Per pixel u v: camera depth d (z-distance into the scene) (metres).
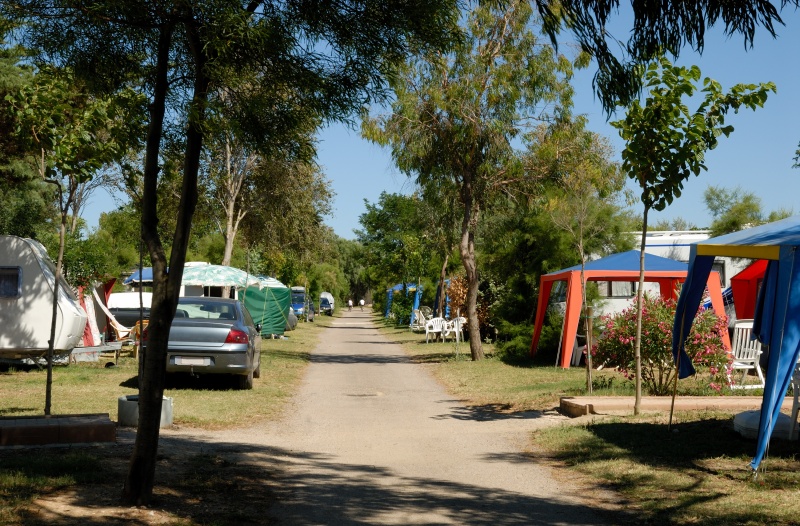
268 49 6.28
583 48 6.31
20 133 8.64
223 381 15.31
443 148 22.14
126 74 7.20
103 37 6.81
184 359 13.64
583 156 22.48
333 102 6.87
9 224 29.06
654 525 5.79
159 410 6.06
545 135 22.31
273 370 18.27
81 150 8.74
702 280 9.37
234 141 7.06
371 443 9.45
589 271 18.97
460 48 7.48
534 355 21.80
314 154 7.33
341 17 6.55
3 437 7.82
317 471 7.72
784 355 7.07
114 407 10.91
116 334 20.77
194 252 45.09
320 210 38.12
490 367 19.78
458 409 12.59
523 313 23.17
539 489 7.07
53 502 5.82
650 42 6.19
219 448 8.64
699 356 12.41
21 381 13.70
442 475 7.66
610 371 17.97
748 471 7.31
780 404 7.09
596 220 22.34
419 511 6.25
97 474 6.67
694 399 11.60
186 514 5.85
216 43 5.83
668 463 7.79
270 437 9.76
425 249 48.75
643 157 9.95
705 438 8.91
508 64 21.28
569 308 19.05
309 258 39.19
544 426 10.47
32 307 15.04
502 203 23.89
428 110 21.80
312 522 5.87
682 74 9.56
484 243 26.69
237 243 43.94
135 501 5.95
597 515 6.15
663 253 23.47
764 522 5.68
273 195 34.34
